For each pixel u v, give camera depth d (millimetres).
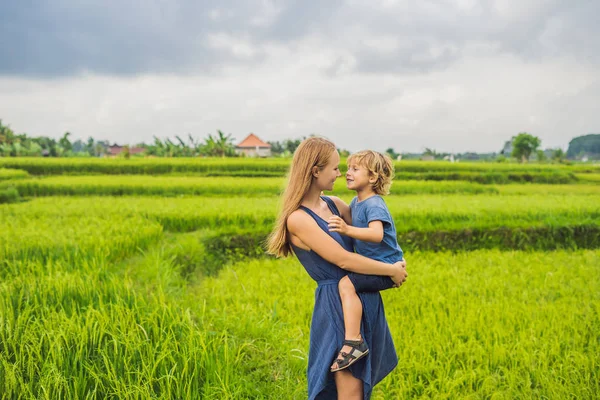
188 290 6758
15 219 9781
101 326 3846
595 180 25250
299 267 7895
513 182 25234
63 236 7590
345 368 2490
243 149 82312
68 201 13336
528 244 9953
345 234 2492
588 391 3676
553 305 5570
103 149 83438
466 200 13312
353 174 2736
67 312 4508
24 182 18328
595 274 7328
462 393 3781
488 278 6949
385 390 3850
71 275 5414
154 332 4004
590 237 10164
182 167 26656
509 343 4555
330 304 2564
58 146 61281
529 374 3982
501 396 3648
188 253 8281
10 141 56031
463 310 5328
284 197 2609
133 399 3162
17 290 4824
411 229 9930
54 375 3189
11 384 3182
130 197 16141
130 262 7484
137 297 4879
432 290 6297
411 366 4086
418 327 4867
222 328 4641
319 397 2678
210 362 3639
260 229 9734
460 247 9922
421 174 25406
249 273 7477
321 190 2652
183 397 3303
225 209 11352
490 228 9992
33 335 3738
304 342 4637
